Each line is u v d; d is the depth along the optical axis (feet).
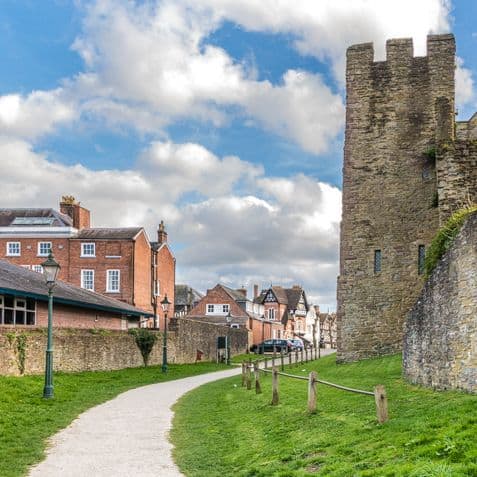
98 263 200.85
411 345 66.33
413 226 112.27
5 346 85.40
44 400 70.49
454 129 111.75
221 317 276.62
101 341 116.16
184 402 74.64
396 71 115.96
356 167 116.16
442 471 28.17
